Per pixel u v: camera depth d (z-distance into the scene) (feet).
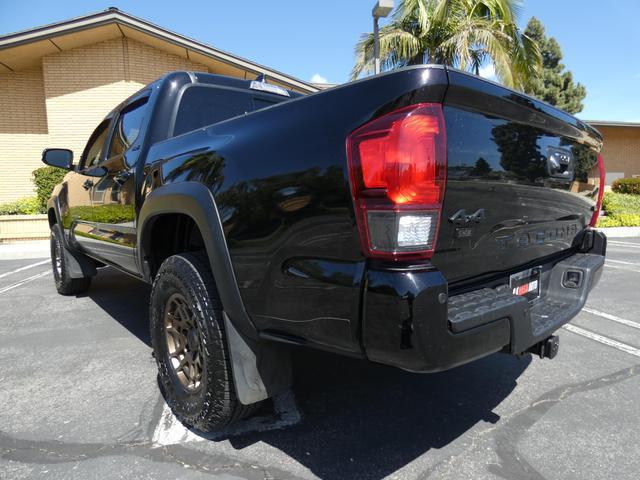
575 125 7.91
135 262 9.74
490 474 6.41
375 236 4.83
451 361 5.08
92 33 34.81
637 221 45.68
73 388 9.12
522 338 6.10
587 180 9.18
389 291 4.73
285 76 37.83
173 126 9.80
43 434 7.43
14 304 15.70
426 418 7.98
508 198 6.66
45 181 35.35
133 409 8.27
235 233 6.28
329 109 5.41
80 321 13.70
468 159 5.74
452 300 6.00
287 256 5.70
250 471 6.47
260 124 6.30
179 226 8.99
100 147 13.46
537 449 7.05
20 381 9.46
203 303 6.75
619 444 7.20
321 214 5.31
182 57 38.58
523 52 39.91
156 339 8.13
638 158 73.15
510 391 9.05
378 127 4.84
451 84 5.04
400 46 40.01
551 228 8.32
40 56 36.58
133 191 9.34
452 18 39.32
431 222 4.92
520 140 6.73
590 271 8.30
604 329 13.19
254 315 6.26
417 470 6.50
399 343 4.73
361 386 9.23
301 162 5.55
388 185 4.73
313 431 7.54
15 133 39.83
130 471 6.46
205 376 6.85
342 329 5.23
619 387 9.27
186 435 7.40
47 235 34.47
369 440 7.28
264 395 6.62
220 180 6.56
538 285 8.44
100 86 37.17
